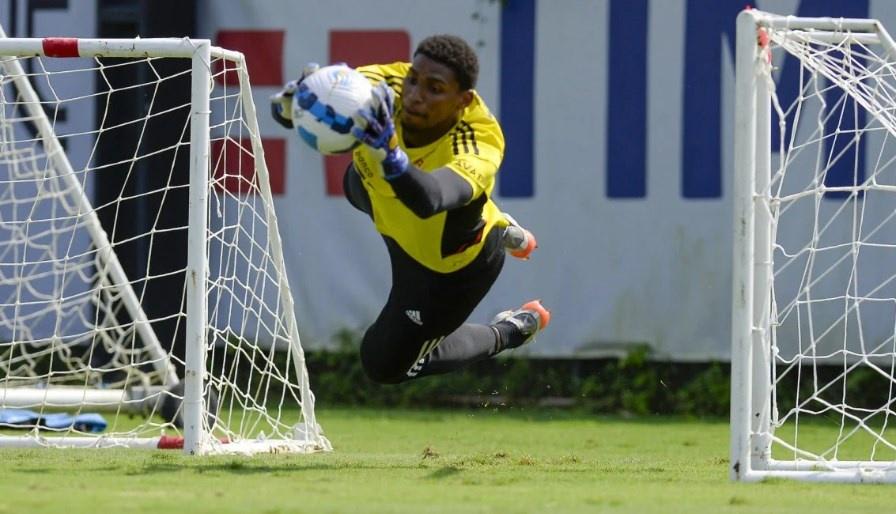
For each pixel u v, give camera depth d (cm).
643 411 3650
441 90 1590
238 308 3616
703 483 1755
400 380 1923
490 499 1462
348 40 3634
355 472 1803
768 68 1908
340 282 3656
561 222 3566
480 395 3803
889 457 2638
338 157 3638
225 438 2303
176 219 3653
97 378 3419
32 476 1656
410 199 1429
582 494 1544
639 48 3525
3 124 2834
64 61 3666
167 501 1375
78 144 3669
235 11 3662
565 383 3781
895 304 3419
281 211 3659
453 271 1748
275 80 3650
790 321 3466
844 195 3419
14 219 3102
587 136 3547
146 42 2130
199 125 2094
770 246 1903
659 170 3525
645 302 3550
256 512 1292
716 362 3625
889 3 3447
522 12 3562
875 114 2025
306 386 2405
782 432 3200
